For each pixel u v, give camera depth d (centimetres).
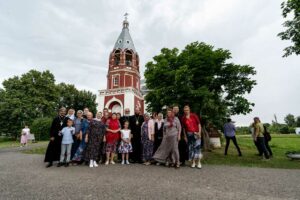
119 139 855
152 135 838
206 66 1223
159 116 895
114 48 3494
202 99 1165
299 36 1055
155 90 1252
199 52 1237
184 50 1300
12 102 3453
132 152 868
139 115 922
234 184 498
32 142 2448
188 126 774
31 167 737
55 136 776
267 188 464
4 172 639
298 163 861
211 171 670
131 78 3319
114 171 659
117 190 440
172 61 1272
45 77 3869
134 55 3466
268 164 831
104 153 843
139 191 434
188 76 1140
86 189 447
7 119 3550
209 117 1327
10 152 1298
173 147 753
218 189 454
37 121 2831
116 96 3069
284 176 593
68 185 480
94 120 801
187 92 1157
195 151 754
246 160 952
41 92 3747
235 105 1290
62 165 777
